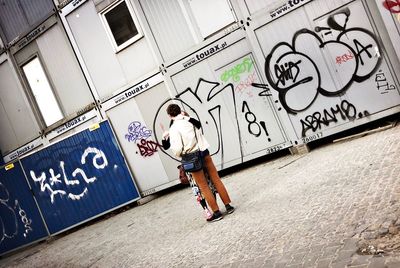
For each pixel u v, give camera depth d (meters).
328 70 7.24
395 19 6.51
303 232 4.07
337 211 4.20
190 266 4.55
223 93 8.48
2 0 10.84
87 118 10.38
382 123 7.23
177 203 8.45
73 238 9.85
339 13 6.92
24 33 10.73
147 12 8.86
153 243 6.23
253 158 8.48
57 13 10.04
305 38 7.30
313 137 7.66
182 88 8.89
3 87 11.52
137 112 9.66
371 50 6.83
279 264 3.60
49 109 10.99
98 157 10.35
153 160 9.85
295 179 6.17
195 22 8.38
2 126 11.88
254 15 7.66
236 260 4.14
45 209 11.09
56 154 10.75
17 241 11.48
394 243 3.10
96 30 9.64
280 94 7.81
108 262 6.26
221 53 8.27
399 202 3.75
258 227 4.81
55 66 10.52
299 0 7.18
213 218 5.86
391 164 4.89
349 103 7.20
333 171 5.68
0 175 11.38
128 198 10.26
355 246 3.31
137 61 9.30
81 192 10.67
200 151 5.78
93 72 9.98
